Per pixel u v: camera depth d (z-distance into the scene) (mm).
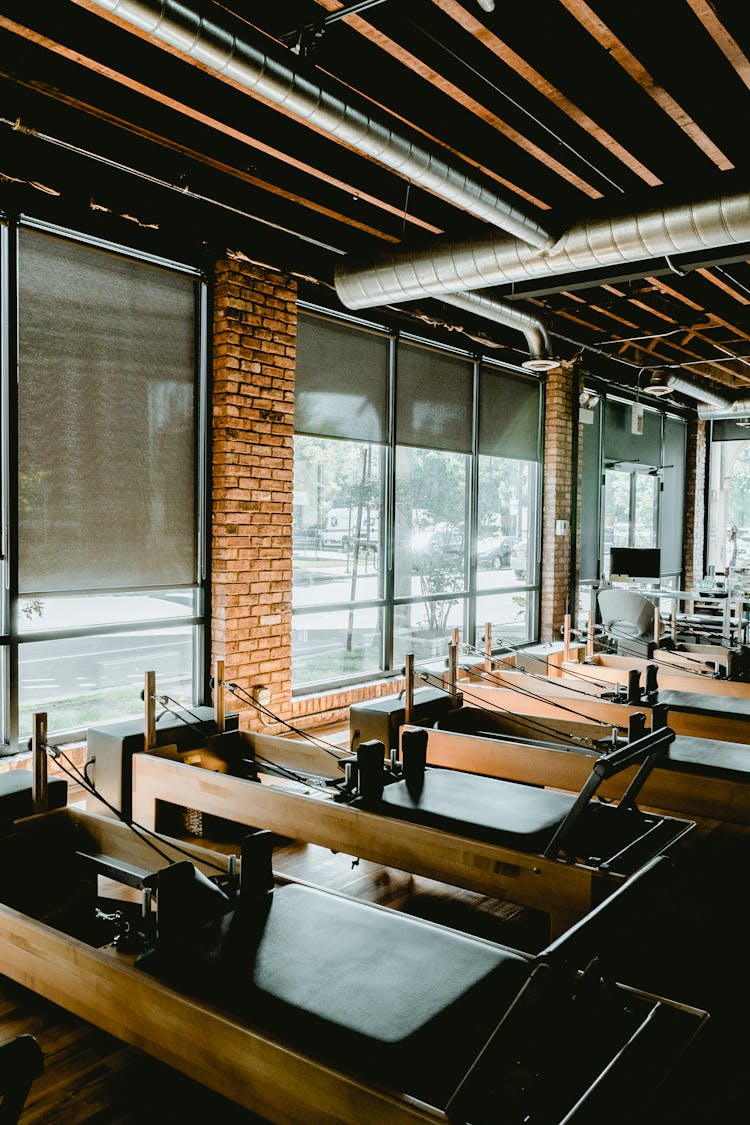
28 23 3068
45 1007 2438
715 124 3896
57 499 4531
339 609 6266
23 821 3059
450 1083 1655
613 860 2715
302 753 4176
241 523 5348
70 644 8906
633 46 3217
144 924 2311
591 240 4305
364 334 6426
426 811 3127
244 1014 1851
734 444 13273
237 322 5250
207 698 5355
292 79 2979
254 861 2322
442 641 8195
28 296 4355
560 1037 2027
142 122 3871
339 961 2029
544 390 8539
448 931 2213
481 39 3131
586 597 9625
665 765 3732
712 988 2674
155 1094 2047
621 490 10680
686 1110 2053
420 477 7648
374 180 4621
